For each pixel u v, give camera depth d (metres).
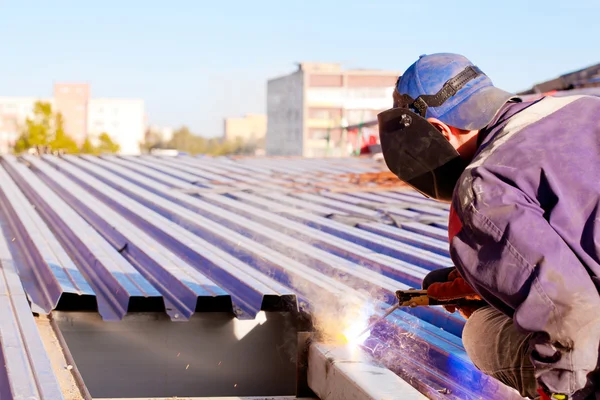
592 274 1.77
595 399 1.87
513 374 2.23
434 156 2.17
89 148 70.38
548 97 2.08
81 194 7.81
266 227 5.78
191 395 3.37
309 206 6.94
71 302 3.32
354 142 21.28
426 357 3.03
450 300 2.52
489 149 1.96
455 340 3.05
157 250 4.81
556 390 1.82
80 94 119.94
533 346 1.85
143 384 3.34
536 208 1.81
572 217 1.79
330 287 3.69
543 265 1.74
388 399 2.43
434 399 2.65
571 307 1.73
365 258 4.52
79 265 4.68
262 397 3.35
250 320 3.41
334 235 5.59
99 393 3.29
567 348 1.77
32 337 2.79
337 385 2.82
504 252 1.80
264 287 3.58
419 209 6.68
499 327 2.24
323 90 82.75
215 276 4.20
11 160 12.23
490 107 2.09
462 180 1.92
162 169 10.62
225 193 7.98
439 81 2.14
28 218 6.13
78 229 5.55
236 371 3.40
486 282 1.84
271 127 93.69
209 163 12.26
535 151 1.86
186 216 6.19
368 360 2.91
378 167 11.89
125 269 4.09
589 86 9.99
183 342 3.37
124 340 3.33
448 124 2.13
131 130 121.81
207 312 3.39
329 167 11.82
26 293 3.58
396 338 3.23
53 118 54.84
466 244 1.89
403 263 4.34
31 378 2.37
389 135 2.23
